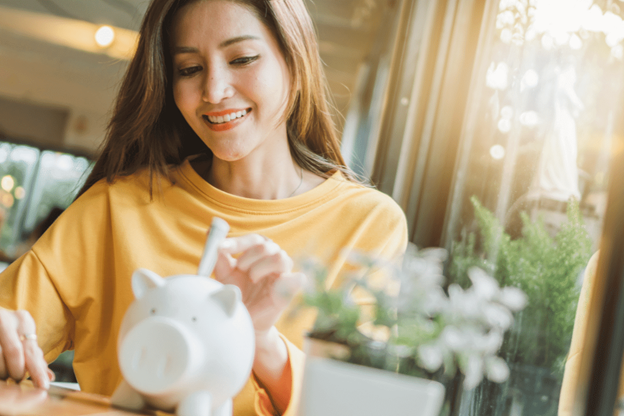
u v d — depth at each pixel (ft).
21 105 31.58
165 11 3.03
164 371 1.65
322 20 15.47
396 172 5.49
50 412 1.51
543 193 4.15
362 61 15.34
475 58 4.88
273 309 2.15
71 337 3.38
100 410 1.69
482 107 4.70
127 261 3.23
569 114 4.19
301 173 3.69
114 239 3.30
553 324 3.84
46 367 2.32
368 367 1.43
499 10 4.75
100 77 26.91
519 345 3.86
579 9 4.31
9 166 30.60
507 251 4.15
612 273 2.73
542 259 3.99
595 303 2.77
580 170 4.07
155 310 1.72
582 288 3.50
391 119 5.91
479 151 4.63
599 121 4.09
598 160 4.02
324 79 3.84
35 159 30.83
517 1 4.63
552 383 3.78
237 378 1.76
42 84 29.66
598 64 4.19
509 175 4.35
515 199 4.28
